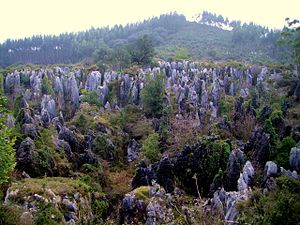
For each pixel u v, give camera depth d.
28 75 78.62
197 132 42.66
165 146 40.66
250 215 17.84
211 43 171.12
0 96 23.36
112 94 67.38
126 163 43.69
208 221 19.75
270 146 28.36
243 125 40.09
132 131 51.94
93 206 27.17
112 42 185.88
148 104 55.62
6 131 17.47
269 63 96.06
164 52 138.00
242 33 165.38
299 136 29.98
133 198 25.11
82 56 158.38
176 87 64.56
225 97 60.09
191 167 30.09
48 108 55.91
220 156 29.62
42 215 19.28
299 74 66.94
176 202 24.78
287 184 19.14
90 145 42.81
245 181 24.45
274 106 44.38
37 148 32.06
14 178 26.25
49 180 27.67
